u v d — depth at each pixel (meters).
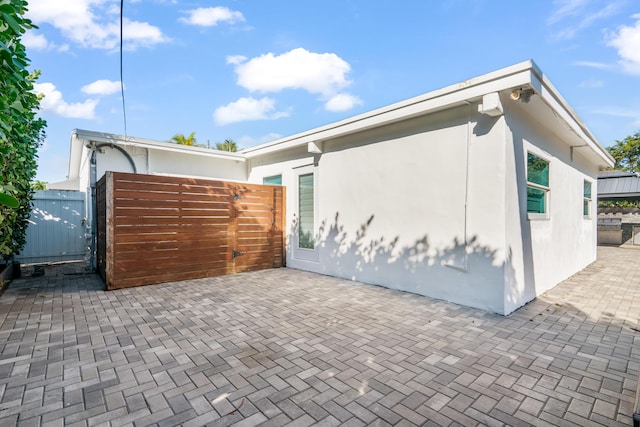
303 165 7.65
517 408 2.27
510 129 4.54
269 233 7.81
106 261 5.62
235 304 4.80
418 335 3.62
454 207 4.90
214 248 6.88
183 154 8.67
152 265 6.07
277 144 7.93
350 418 2.14
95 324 3.92
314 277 6.80
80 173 10.92
